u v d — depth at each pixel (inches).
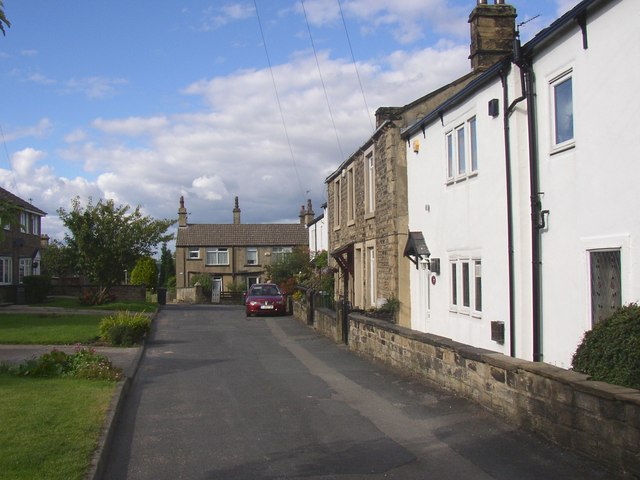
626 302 330.6
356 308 804.0
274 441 309.3
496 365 335.3
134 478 256.2
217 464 273.3
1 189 1508.4
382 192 763.4
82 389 409.4
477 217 517.0
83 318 995.3
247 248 2442.2
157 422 354.0
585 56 365.4
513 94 444.8
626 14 330.6
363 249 875.4
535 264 417.7
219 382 486.6
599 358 284.0
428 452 282.2
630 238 328.8
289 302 1321.4
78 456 258.1
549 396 282.8
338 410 376.2
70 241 1294.3
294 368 555.8
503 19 697.6
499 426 316.2
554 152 399.5
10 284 1401.3
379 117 769.6
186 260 2417.6
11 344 704.4
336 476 252.5
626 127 331.9
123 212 1300.4
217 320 1141.7
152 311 1302.9
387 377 488.1
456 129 566.9
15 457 252.7
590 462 251.3
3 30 330.6
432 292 634.8
